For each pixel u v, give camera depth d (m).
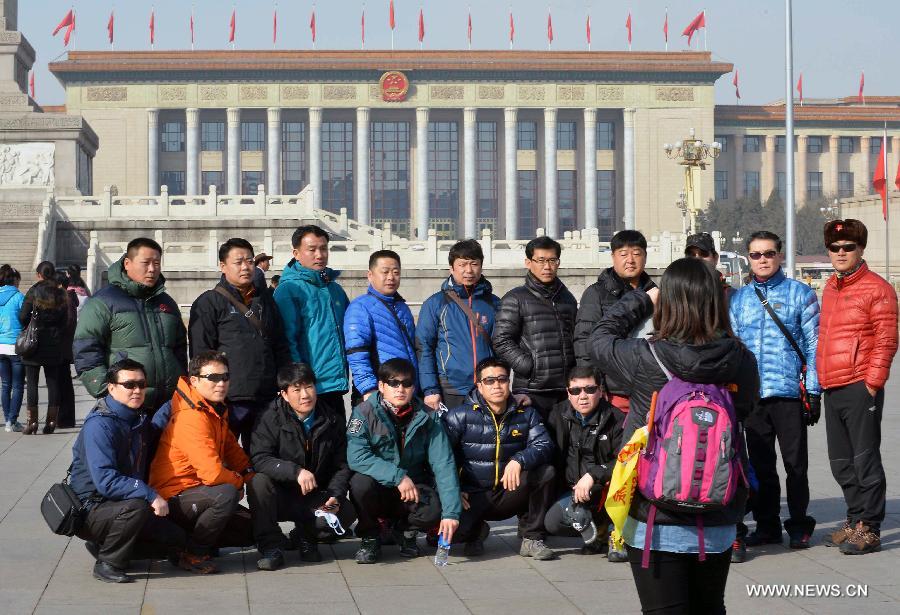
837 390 8.70
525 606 7.14
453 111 122.44
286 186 124.56
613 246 8.48
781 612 6.93
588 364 8.63
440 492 8.38
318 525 8.36
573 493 8.60
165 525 8.00
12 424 15.81
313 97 117.75
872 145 138.75
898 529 9.39
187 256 38.78
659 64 119.88
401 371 8.48
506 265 40.41
